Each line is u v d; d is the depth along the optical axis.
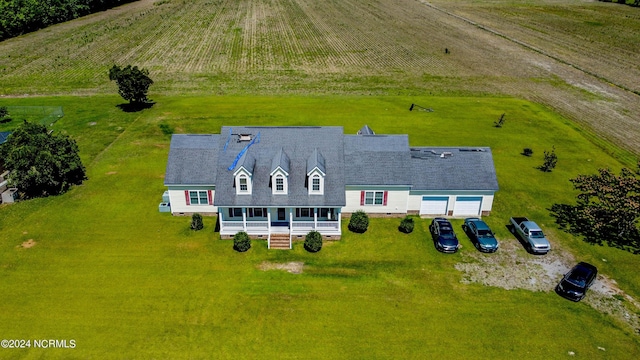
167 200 41.44
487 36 108.94
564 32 113.81
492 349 27.28
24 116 62.81
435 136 56.97
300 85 77.94
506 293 31.77
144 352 26.81
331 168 37.44
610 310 30.30
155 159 50.34
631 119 64.62
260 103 68.25
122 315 29.38
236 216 38.75
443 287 32.25
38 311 29.56
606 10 138.25
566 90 76.44
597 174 48.38
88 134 56.88
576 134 58.88
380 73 84.38
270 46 99.88
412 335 28.20
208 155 39.34
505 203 42.66
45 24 113.88
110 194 43.34
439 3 144.00
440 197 40.19
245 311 29.92
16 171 41.12
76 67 85.69
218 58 91.94
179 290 31.61
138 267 33.75
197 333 28.17
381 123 60.72
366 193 39.16
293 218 38.44
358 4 139.62
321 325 28.91
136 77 63.66
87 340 27.50
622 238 37.88
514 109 67.44
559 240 37.50
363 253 35.81
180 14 127.00
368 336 28.09
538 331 28.56
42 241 36.41
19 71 83.00
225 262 34.56
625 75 84.06
